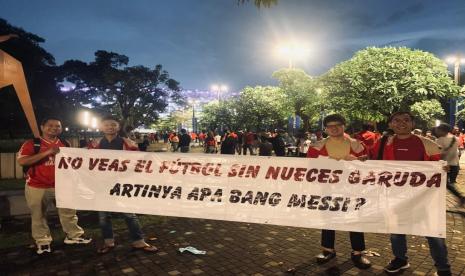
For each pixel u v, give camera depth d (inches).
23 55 1254.3
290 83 956.6
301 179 194.5
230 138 586.9
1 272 190.5
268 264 202.7
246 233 260.1
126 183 212.1
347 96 588.7
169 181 208.7
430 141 184.4
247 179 200.5
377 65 558.6
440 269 177.3
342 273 190.4
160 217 303.0
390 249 226.8
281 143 553.6
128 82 1577.3
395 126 186.9
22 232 259.3
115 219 294.2
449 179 461.4
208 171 204.4
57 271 192.4
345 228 189.5
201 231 264.8
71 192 214.7
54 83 1443.2
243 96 1844.2
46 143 217.3
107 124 225.8
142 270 194.1
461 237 251.6
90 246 229.9
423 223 179.8
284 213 196.5
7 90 1066.7
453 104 979.9
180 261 206.7
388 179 184.5
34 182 212.1
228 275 188.4
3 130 1226.0
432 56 565.3
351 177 188.9
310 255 216.4
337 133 193.2
